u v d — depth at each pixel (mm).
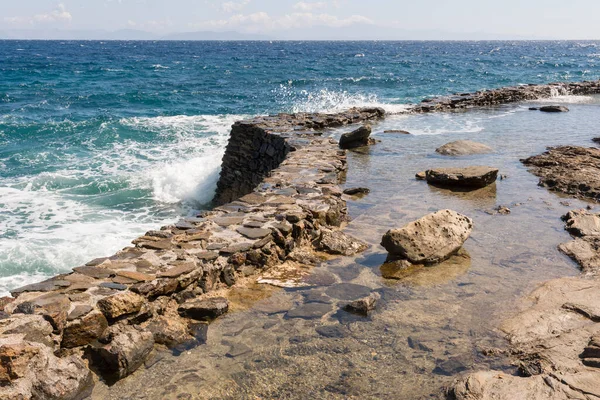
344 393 4285
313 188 9203
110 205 13555
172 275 5523
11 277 9070
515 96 25594
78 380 4285
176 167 16062
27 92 37188
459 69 61312
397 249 6980
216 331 5219
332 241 7410
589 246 7367
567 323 5289
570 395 4008
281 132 14211
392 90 37938
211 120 24141
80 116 27453
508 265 6891
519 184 11023
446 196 10141
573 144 14992
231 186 14680
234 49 158250
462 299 5918
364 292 6090
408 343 5004
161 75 54062
